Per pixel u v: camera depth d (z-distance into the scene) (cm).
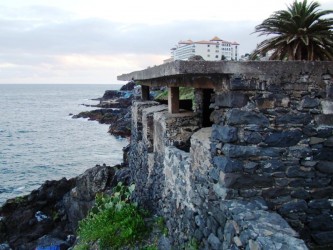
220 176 493
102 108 7175
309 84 485
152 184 949
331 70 484
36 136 4569
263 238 388
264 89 478
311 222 502
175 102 819
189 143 787
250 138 480
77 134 4622
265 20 779
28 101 11812
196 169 584
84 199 1684
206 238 538
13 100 12381
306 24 742
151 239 820
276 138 484
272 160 486
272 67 475
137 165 1167
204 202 551
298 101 486
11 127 5419
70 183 1919
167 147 771
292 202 496
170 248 717
